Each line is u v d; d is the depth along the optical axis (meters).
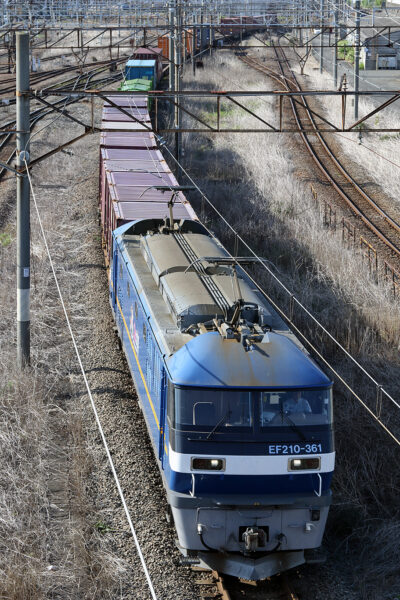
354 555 21.12
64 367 31.50
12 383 28.64
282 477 19.08
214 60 129.88
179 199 39.44
